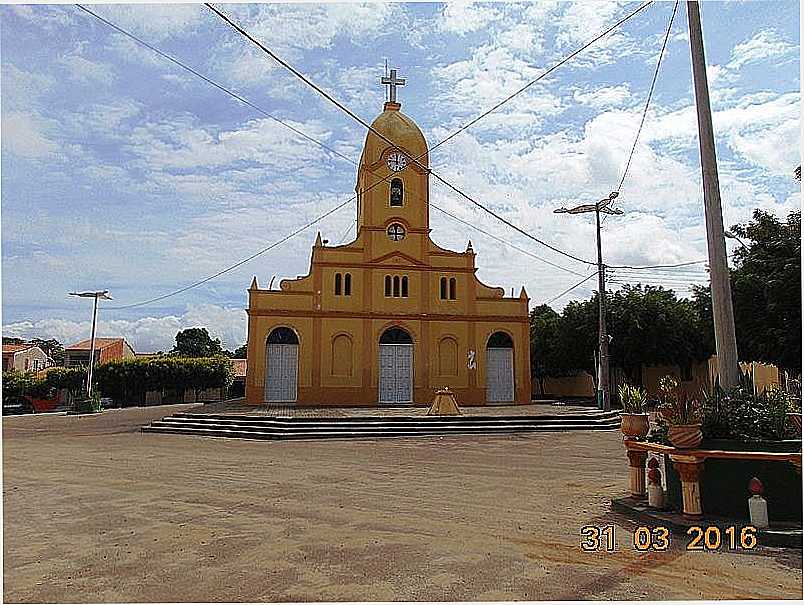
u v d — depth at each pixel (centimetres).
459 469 1383
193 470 1385
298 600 575
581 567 667
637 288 4247
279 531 826
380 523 869
